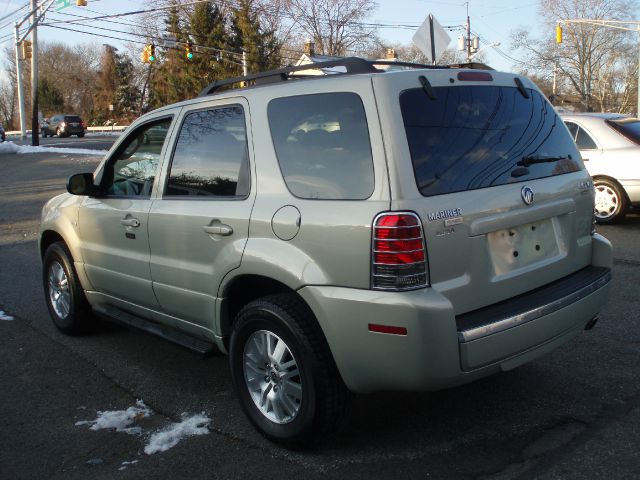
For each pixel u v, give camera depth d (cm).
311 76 350
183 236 394
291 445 340
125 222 445
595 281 373
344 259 305
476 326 302
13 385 449
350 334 305
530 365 447
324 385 321
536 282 350
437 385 297
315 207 320
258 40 5484
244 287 377
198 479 321
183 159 411
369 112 311
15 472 334
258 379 360
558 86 5819
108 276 475
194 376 458
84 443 363
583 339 494
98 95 8475
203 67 5641
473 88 344
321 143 329
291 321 327
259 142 359
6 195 1634
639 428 351
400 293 291
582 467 314
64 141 4188
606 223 971
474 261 314
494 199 323
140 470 332
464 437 351
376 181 303
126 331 565
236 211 359
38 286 735
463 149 323
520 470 315
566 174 377
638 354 459
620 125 962
